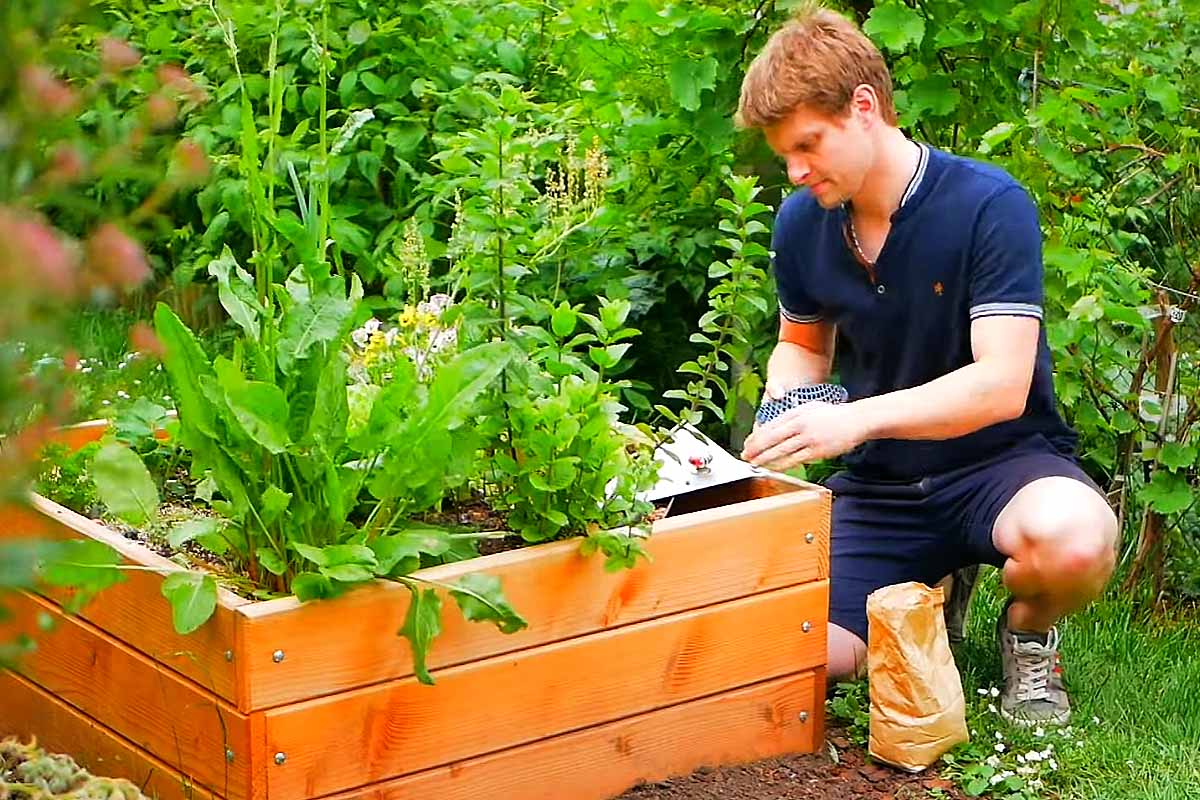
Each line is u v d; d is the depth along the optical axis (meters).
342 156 5.05
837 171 3.03
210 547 2.60
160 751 2.54
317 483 2.53
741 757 2.97
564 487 2.66
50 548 1.38
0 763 2.22
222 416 2.46
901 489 3.39
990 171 3.11
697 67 4.20
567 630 2.68
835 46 2.99
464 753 2.59
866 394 3.39
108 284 1.32
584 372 2.82
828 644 3.29
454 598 2.53
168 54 5.25
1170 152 4.45
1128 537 4.22
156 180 1.67
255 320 2.62
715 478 3.10
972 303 3.08
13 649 1.56
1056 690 3.28
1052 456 3.28
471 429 2.62
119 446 2.65
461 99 4.93
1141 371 4.14
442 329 2.95
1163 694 3.43
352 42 5.06
